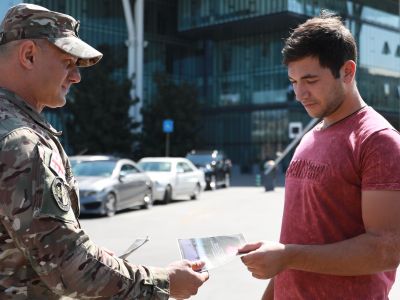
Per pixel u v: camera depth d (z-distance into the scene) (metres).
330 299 2.19
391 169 2.04
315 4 45.59
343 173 2.16
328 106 2.24
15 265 1.84
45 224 1.77
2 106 1.91
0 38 2.01
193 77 52.50
